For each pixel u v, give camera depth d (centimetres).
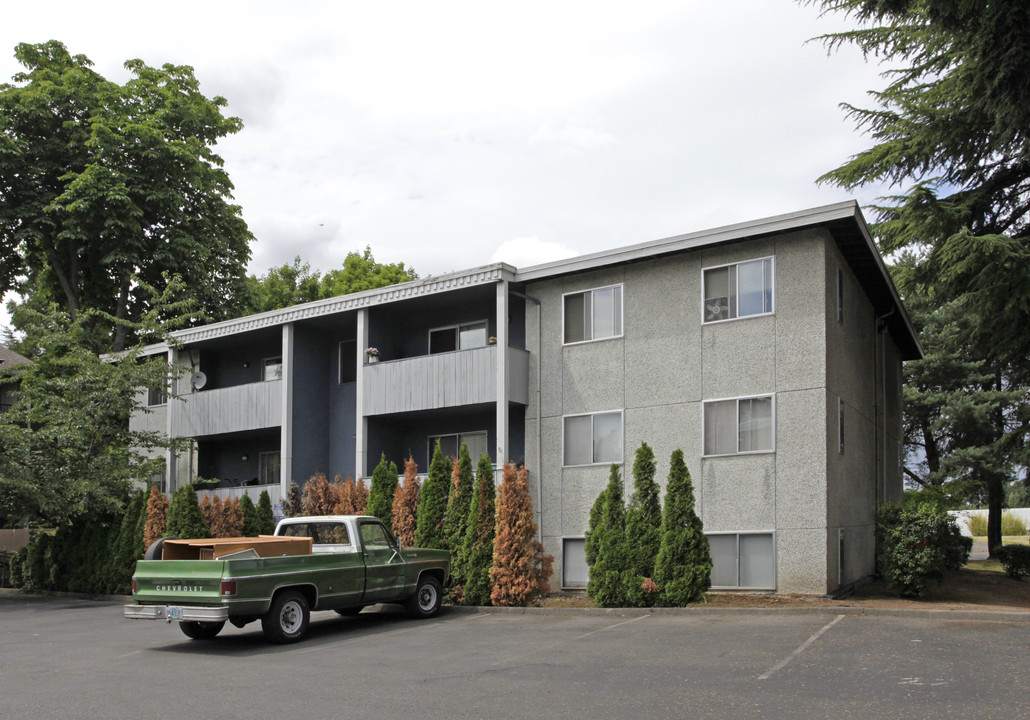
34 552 2553
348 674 1087
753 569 1808
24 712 916
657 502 1692
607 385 2058
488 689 968
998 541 3553
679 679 983
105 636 1542
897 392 2873
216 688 1017
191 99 3784
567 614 1641
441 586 1705
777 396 1822
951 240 1908
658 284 2011
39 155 3412
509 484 1792
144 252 3541
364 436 2386
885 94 2389
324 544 1553
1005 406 3722
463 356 2200
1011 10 1725
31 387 2653
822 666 1025
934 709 819
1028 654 1055
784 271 1845
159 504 2333
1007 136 1955
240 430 2678
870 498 2203
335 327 2661
